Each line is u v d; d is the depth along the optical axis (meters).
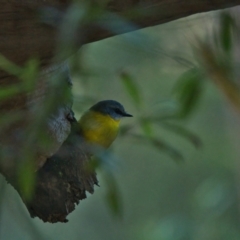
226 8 6.19
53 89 5.62
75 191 6.58
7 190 6.89
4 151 5.93
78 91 7.73
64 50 5.51
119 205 5.88
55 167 6.48
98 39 5.86
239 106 6.84
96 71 6.57
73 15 5.16
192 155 13.16
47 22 5.65
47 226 12.49
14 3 5.61
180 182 13.80
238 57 8.23
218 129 13.09
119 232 13.12
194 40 7.05
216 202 9.03
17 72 5.14
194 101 5.91
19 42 5.74
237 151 12.20
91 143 7.47
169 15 5.81
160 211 13.60
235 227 10.24
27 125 5.74
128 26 5.47
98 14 5.25
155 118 5.88
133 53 5.45
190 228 9.30
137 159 14.05
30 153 5.38
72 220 12.91
